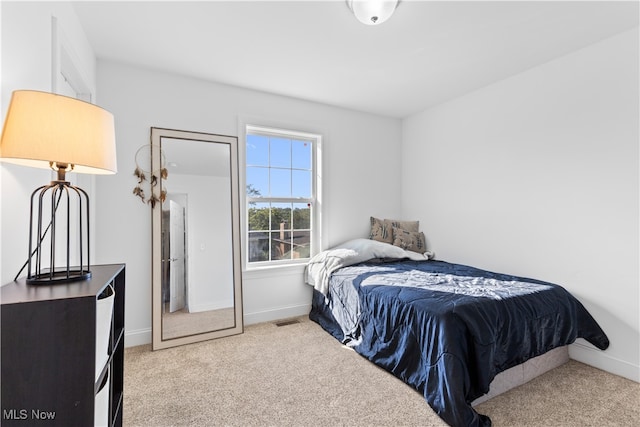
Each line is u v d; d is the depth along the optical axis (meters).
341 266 3.02
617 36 2.14
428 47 2.32
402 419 1.65
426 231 3.71
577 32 2.12
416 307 1.94
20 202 1.20
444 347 1.69
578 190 2.34
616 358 2.14
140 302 2.61
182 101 2.78
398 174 4.05
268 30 2.11
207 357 2.37
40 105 1.00
